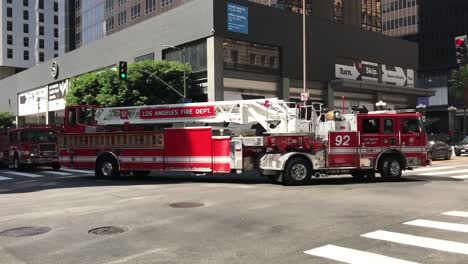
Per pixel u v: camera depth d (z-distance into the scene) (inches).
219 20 1641.2
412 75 2504.9
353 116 665.0
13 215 423.2
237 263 254.4
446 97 3531.0
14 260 270.1
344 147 655.1
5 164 1198.9
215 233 330.3
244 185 640.4
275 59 1850.4
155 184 677.9
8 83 3607.3
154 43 1936.5
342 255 268.2
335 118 661.3
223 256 269.4
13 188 681.6
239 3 1705.2
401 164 687.7
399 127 682.2
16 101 3462.1
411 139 688.4
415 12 3767.2
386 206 439.2
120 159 773.3
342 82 1983.3
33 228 361.1
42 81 3046.3
